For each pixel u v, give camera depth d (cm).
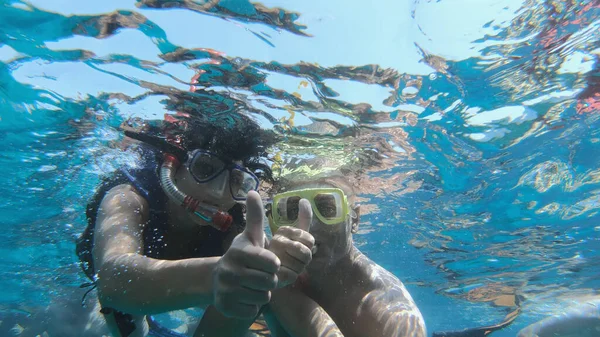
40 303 262
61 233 174
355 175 154
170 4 82
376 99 113
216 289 41
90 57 94
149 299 49
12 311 298
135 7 82
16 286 236
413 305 75
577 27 94
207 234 91
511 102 120
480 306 426
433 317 532
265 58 95
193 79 100
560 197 178
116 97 106
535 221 202
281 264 47
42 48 91
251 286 39
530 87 114
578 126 133
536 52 100
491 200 182
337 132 127
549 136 138
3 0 79
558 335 199
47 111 111
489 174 162
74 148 126
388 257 264
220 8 83
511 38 96
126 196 77
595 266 278
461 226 211
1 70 96
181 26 87
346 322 76
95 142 123
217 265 43
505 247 240
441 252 252
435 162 153
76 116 113
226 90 105
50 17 83
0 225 170
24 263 203
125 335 87
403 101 115
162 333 135
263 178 102
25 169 137
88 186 142
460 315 503
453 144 141
